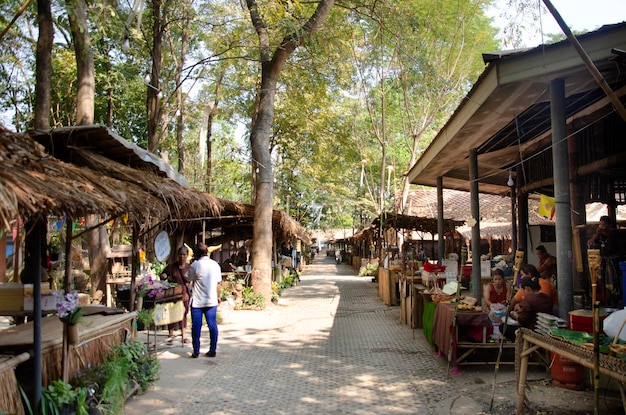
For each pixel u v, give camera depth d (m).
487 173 14.82
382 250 19.88
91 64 11.35
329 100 25.27
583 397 5.55
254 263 14.77
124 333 6.23
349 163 31.31
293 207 46.38
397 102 30.17
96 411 4.65
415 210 27.98
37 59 10.04
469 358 7.33
